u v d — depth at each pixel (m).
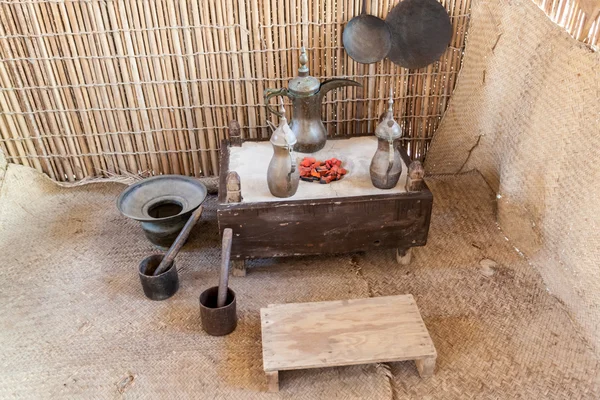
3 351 2.20
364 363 1.99
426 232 2.49
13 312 2.39
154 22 2.80
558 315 2.34
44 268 2.64
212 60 2.91
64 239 2.83
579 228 2.25
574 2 2.34
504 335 2.25
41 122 3.07
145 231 2.69
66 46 2.85
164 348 2.21
